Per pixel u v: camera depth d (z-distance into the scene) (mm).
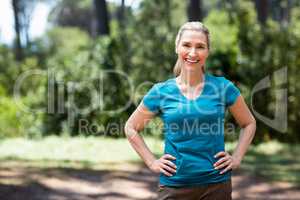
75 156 10570
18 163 9422
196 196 3299
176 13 26078
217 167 3271
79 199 7133
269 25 13836
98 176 8531
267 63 13195
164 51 13453
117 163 9844
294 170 9711
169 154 3330
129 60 13766
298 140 13602
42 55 35719
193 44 3334
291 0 30297
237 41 13250
